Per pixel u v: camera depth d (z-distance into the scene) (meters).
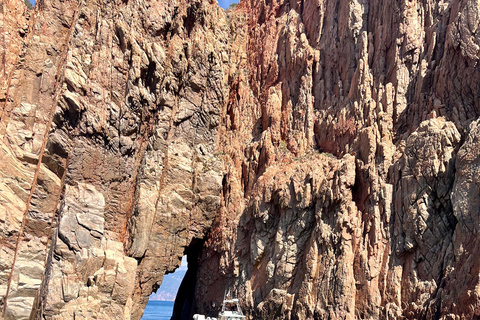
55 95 38.34
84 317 34.12
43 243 36.44
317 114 40.84
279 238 36.41
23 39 40.03
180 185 41.75
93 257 36.06
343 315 30.75
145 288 39.56
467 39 30.64
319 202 34.62
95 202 37.75
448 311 25.97
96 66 39.06
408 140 31.27
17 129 37.78
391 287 29.56
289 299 34.19
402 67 35.00
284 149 41.38
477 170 27.00
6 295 34.50
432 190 29.42
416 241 29.39
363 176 33.53
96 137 38.66
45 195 36.88
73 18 40.88
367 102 35.75
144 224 39.28
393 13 36.81
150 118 41.84
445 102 31.53
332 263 32.53
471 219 26.66
